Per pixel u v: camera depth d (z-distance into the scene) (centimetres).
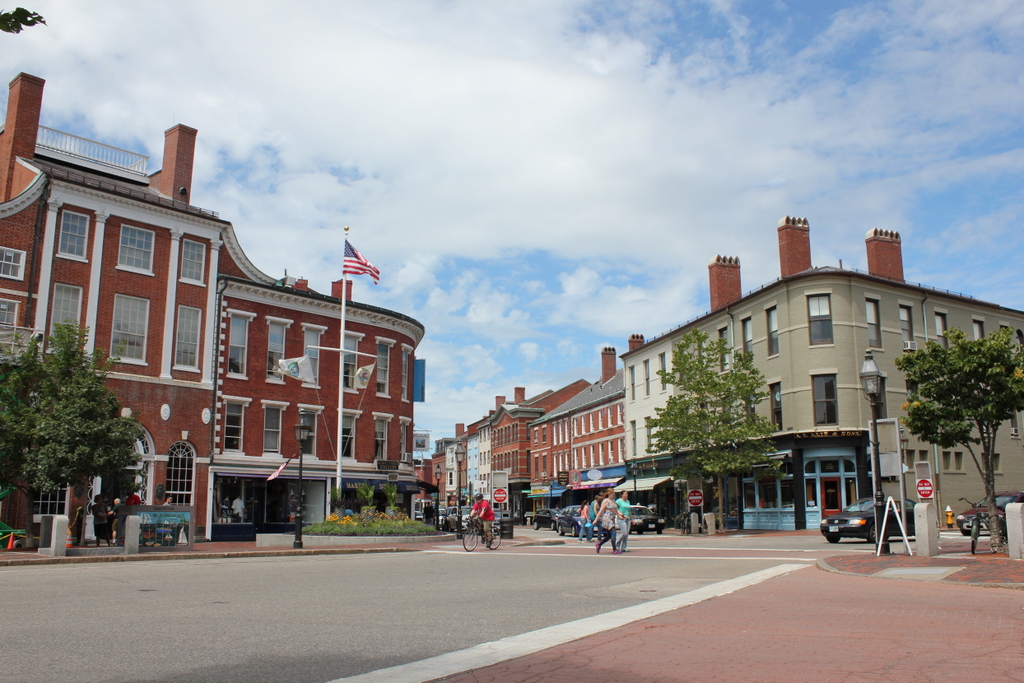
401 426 4503
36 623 920
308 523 3900
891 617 983
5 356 2539
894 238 4366
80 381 2448
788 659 715
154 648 766
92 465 2348
